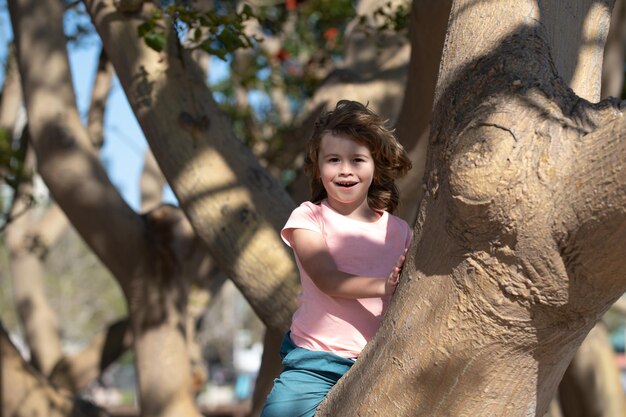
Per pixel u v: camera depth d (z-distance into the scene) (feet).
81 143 19.57
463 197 7.58
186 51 17.11
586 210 7.28
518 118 7.61
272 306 15.72
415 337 8.18
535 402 8.45
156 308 20.92
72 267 103.71
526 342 7.94
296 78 34.19
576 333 8.01
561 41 9.33
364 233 9.84
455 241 7.84
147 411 21.16
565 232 7.41
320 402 9.37
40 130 19.35
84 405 22.21
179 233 21.83
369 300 9.70
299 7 31.94
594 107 7.59
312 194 10.43
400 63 21.17
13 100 32.53
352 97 20.74
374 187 10.18
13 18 19.86
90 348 26.37
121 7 16.80
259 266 15.72
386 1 22.38
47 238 32.94
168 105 16.46
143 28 15.93
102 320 106.83
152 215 20.59
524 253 7.54
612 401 25.00
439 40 15.62
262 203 16.12
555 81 7.91
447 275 7.95
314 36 34.65
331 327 9.67
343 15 31.81
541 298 7.67
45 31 19.69
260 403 20.22
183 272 23.79
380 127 9.77
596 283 7.57
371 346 8.66
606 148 7.22
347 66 22.72
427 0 15.37
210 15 17.08
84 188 19.48
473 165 7.54
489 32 8.44
